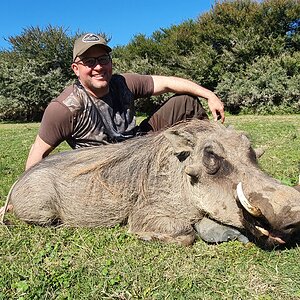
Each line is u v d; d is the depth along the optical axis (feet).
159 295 3.01
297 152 7.88
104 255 3.65
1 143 12.28
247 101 26.13
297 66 26.20
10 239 4.04
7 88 29.73
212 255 3.58
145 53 32.86
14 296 3.07
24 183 4.47
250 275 3.22
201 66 29.04
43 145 4.75
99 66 4.50
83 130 4.74
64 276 3.26
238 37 28.68
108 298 3.02
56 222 4.47
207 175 3.76
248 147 3.76
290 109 25.38
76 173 4.36
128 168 4.29
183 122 4.33
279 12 28.30
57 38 31.07
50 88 29.81
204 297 2.97
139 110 27.78
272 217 3.13
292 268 3.28
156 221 4.09
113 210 4.29
